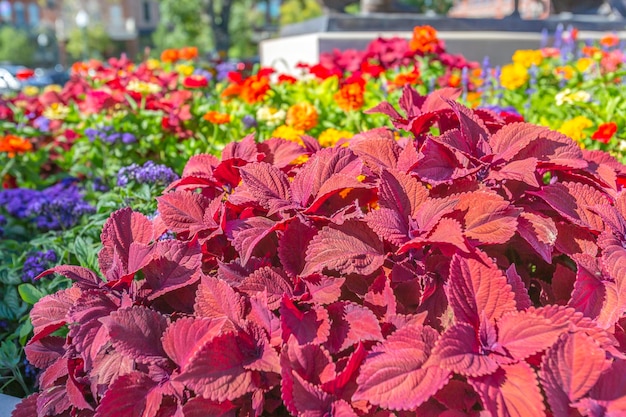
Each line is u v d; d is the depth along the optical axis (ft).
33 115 18.20
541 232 4.78
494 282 4.35
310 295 4.74
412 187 4.98
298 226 5.05
